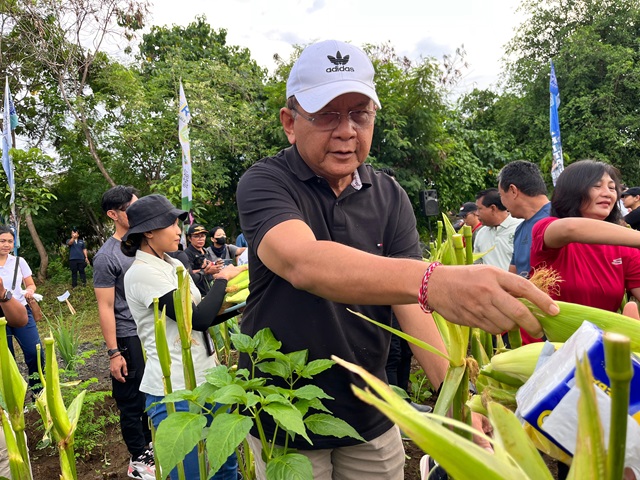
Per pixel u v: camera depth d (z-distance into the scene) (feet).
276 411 4.24
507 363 3.16
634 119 55.26
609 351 1.42
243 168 49.57
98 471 12.40
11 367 3.75
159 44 67.77
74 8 41.83
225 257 20.97
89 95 48.55
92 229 61.52
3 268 15.49
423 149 41.55
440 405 3.42
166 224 8.43
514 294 2.81
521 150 61.16
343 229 5.43
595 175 7.67
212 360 8.75
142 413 11.91
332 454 6.08
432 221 41.96
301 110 4.91
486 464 1.71
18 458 3.79
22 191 38.11
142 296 8.09
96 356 24.66
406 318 5.59
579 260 7.25
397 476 6.19
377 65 40.68
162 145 46.39
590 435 1.60
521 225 11.44
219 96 48.32
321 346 5.37
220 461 3.90
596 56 56.85
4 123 21.43
